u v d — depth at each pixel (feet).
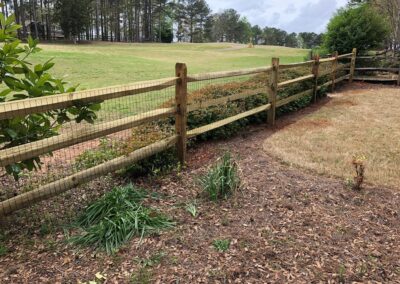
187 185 12.39
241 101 19.83
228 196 11.43
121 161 11.60
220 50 131.85
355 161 12.40
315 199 11.52
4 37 10.12
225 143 17.71
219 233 9.44
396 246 9.12
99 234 8.96
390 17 54.34
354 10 42.68
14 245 8.83
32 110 8.86
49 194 9.63
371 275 8.02
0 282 7.49
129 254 8.50
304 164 14.67
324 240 9.29
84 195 11.51
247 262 8.30
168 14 250.98
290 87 24.82
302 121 22.59
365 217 10.52
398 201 11.59
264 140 18.34
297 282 7.72
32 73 10.19
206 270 7.98
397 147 17.25
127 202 10.21
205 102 15.65
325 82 31.81
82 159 12.99
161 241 9.01
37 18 170.60
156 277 7.73
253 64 68.85
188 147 16.66
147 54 93.81
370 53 44.16
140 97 26.27
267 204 11.07
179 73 13.48
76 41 162.61
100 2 204.33
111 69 49.52
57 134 10.62
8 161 8.60
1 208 8.67
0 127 9.40
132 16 223.10
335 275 7.97
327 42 43.52
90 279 7.64
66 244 8.86
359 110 25.79
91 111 10.65
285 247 8.93
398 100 29.50
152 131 14.39
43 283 7.50
